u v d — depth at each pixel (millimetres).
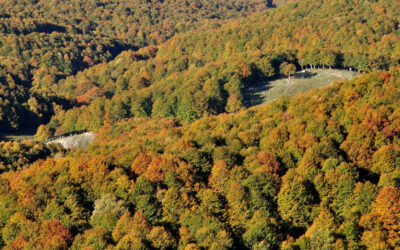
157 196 81625
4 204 85125
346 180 76438
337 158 85500
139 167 93188
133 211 82062
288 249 64812
